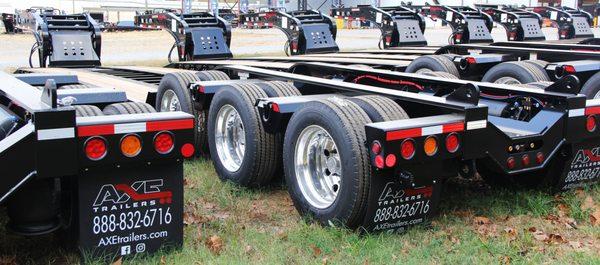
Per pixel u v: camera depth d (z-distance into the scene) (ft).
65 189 10.74
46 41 31.24
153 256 10.87
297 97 14.49
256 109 14.93
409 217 12.14
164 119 10.40
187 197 14.97
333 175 12.83
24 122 11.14
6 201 9.75
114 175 10.25
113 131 9.96
